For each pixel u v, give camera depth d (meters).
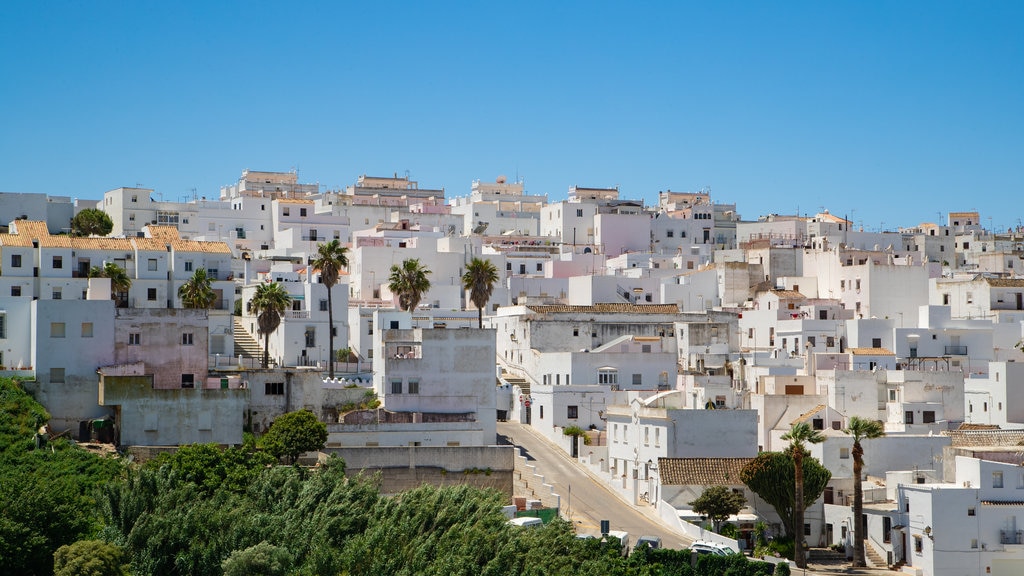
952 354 184.38
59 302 135.50
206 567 107.69
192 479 120.44
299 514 114.12
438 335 152.00
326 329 179.62
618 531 129.25
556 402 160.75
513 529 114.25
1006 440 143.00
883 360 176.12
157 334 138.62
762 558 125.62
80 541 104.81
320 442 135.00
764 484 131.75
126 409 133.38
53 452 123.25
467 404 152.00
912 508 129.12
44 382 134.50
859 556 129.25
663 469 137.00
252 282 191.38
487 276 185.12
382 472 134.00
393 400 150.00
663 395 150.25
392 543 110.94
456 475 137.00
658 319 190.75
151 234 178.62
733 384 162.38
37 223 170.62
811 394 157.12
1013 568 126.81
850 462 144.00
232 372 147.25
